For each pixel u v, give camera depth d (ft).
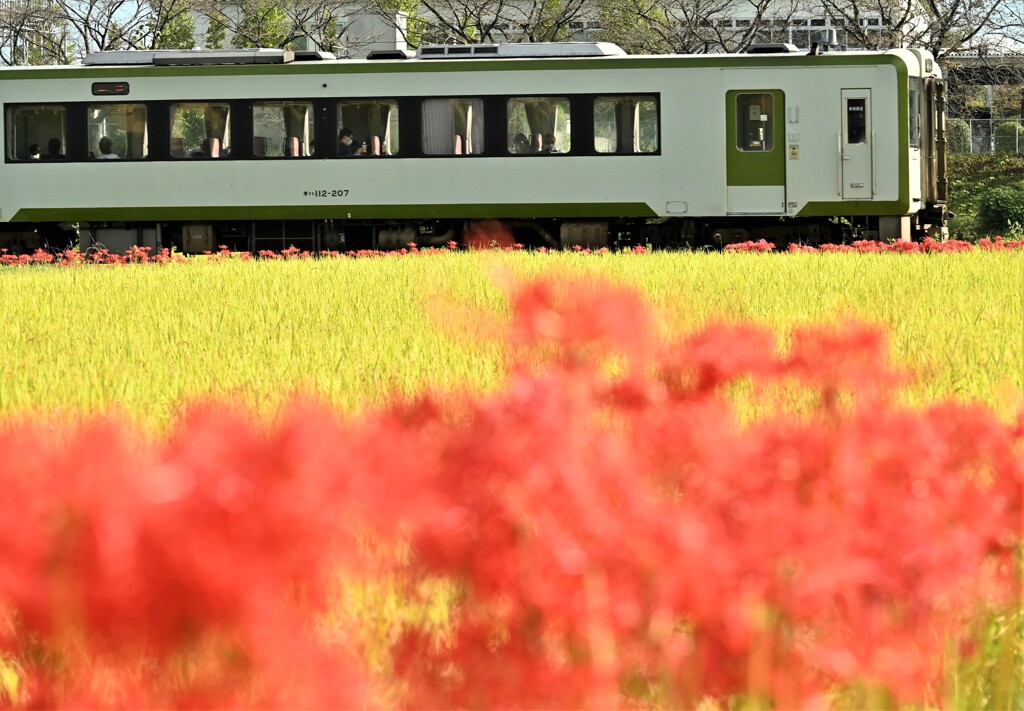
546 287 25.48
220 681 18.31
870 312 127.54
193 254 285.23
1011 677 36.88
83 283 185.57
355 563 22.21
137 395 84.23
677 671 25.05
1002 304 136.56
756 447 28.96
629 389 29.78
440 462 23.15
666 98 270.87
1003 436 34.06
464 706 25.04
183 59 278.67
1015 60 501.56
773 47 271.90
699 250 262.06
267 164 276.41
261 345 112.57
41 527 17.35
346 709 18.39
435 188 274.36
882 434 30.50
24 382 88.33
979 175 505.25
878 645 26.58
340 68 275.18
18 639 26.08
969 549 28.81
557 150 273.33
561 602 22.68
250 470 17.78
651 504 23.72
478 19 469.57
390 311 142.31
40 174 279.28
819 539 25.26
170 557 17.15
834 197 269.03
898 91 267.80
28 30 495.00
